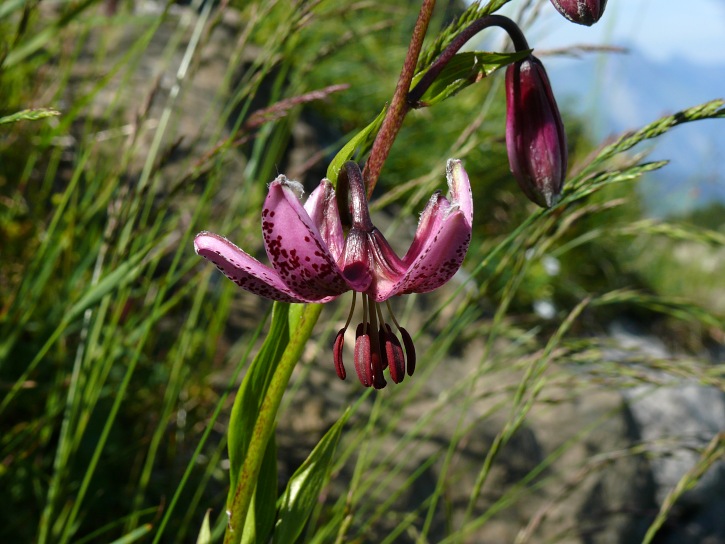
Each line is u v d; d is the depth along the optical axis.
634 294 0.36
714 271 1.00
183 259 0.54
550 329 0.70
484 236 0.74
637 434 0.65
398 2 0.83
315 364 0.55
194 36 0.38
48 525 0.35
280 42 0.35
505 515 0.55
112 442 0.40
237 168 0.62
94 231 0.44
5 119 0.28
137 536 0.33
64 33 0.51
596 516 0.60
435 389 0.57
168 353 0.46
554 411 0.62
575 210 0.36
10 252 0.47
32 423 0.37
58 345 0.41
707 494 0.75
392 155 0.75
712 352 0.86
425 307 0.63
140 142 0.49
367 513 0.50
